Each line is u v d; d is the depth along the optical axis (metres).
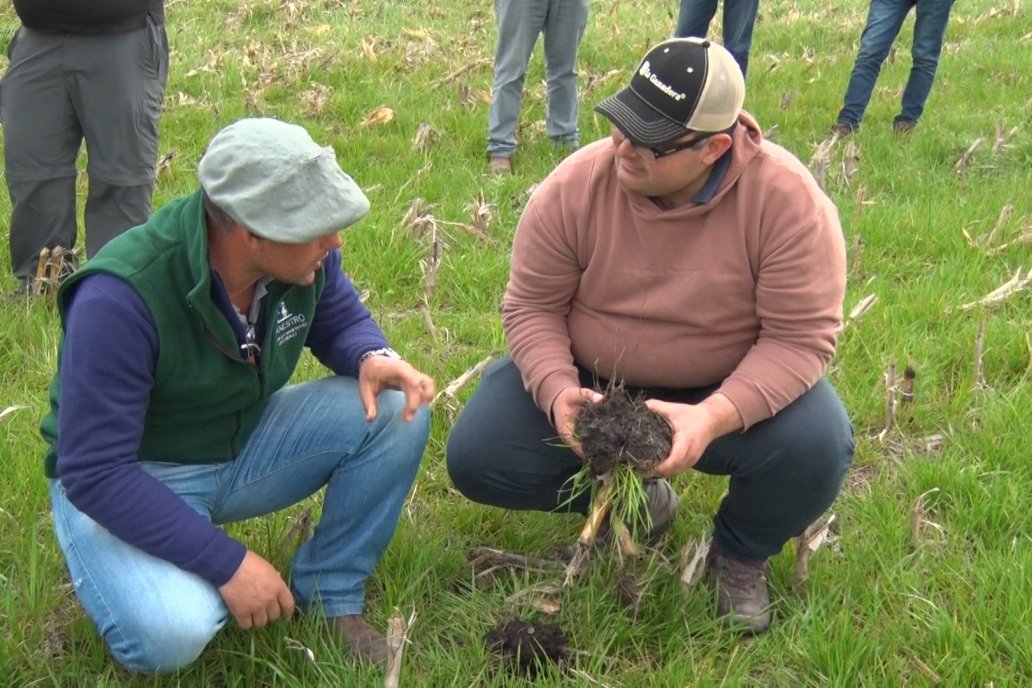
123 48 4.70
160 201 6.00
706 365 2.98
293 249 2.41
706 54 2.61
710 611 3.08
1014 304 4.87
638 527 3.29
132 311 2.42
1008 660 2.86
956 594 3.04
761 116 7.77
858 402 4.12
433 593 3.14
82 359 2.41
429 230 5.48
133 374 2.46
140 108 4.83
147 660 2.57
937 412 4.11
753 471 2.91
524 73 6.60
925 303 4.83
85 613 2.95
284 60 9.00
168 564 2.57
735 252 2.81
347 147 6.93
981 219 5.83
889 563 3.23
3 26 9.85
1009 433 3.83
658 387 3.10
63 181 4.87
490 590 3.20
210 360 2.59
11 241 4.98
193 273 2.44
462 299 4.98
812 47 10.28
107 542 2.59
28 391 4.09
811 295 2.79
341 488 2.91
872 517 3.45
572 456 3.09
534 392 2.99
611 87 8.62
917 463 3.73
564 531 3.45
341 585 2.95
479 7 11.74
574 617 3.03
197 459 2.81
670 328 2.95
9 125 4.78
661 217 2.79
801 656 2.90
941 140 7.18
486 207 5.62
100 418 2.44
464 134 7.27
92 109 4.74
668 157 2.64
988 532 3.38
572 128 7.05
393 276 5.15
